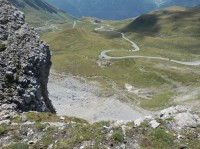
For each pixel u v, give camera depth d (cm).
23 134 2833
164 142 2394
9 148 2592
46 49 5128
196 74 16688
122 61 19150
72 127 2800
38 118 3334
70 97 12612
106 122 2772
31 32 5056
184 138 2428
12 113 3416
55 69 17275
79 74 16738
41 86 4912
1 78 4162
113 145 2461
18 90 4128
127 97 13288
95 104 11825
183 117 2653
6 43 4634
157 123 2612
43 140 2678
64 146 2536
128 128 2605
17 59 4472
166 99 12350
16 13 5238
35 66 4625
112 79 16388
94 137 2567
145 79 15938
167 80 15750
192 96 12469
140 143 2434
